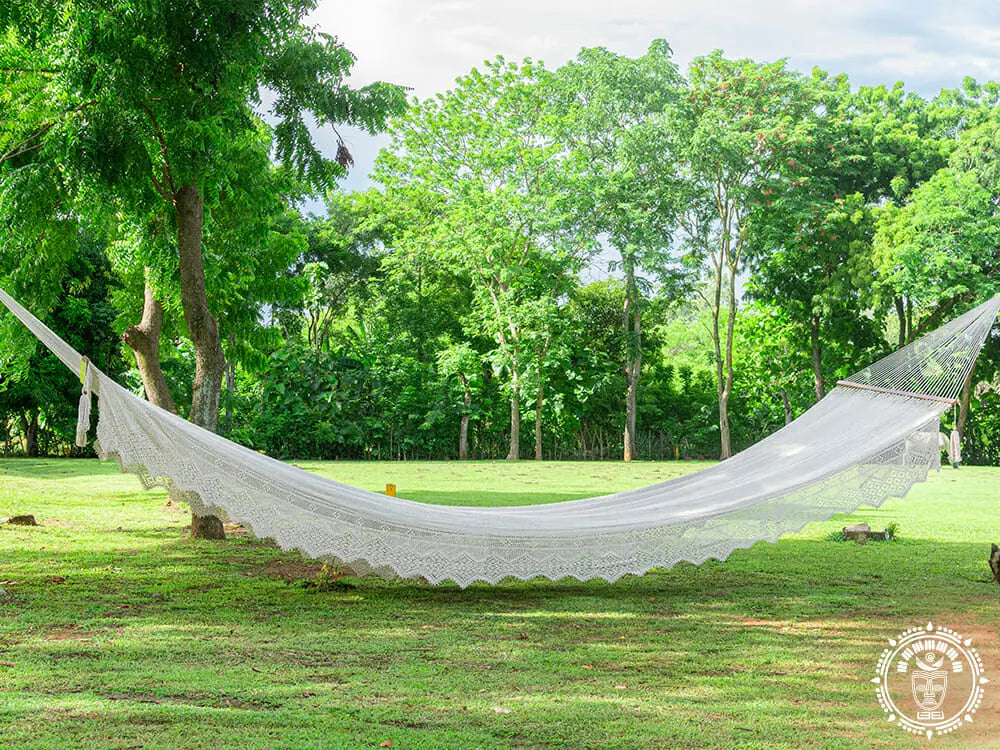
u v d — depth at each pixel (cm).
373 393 3027
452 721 362
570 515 723
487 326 3019
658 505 716
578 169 2886
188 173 880
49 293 1098
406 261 3091
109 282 2538
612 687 418
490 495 1468
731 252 2955
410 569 621
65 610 576
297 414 2895
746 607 622
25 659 448
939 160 2845
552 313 2914
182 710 362
